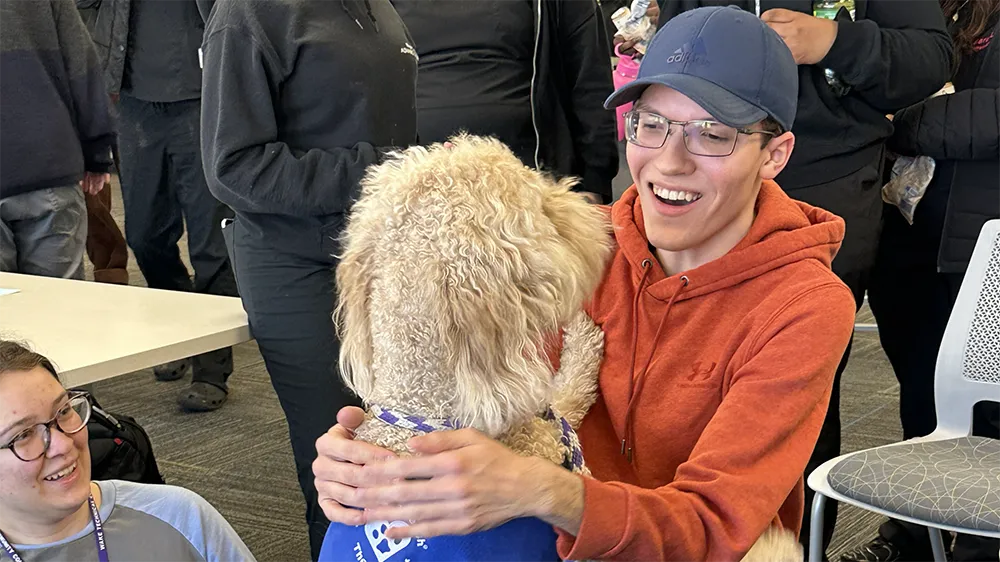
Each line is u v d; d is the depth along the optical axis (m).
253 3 1.90
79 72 2.84
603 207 1.50
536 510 0.97
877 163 2.24
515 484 0.96
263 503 2.99
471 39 2.67
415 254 0.96
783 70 1.29
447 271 0.94
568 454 1.10
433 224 0.96
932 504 1.69
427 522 0.96
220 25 1.92
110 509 1.47
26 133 2.64
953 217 2.34
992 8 2.37
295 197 1.90
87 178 3.02
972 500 1.68
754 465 1.11
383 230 1.00
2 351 1.36
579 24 2.66
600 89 2.71
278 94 1.98
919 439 2.01
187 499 1.53
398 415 1.00
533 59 2.72
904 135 2.36
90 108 2.91
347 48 1.98
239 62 1.91
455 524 0.95
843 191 2.18
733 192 1.30
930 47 2.16
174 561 1.49
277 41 1.93
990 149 2.21
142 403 3.91
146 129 3.59
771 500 1.09
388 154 1.18
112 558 1.44
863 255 2.22
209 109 1.96
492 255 0.94
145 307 2.16
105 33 3.46
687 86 1.25
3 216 2.66
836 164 2.18
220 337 1.95
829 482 1.85
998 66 2.28
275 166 1.91
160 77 3.49
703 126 1.27
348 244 1.07
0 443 1.30
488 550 1.00
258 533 2.79
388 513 0.97
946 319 2.48
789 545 1.20
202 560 1.53
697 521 1.06
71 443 1.36
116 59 3.47
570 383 1.33
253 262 2.04
